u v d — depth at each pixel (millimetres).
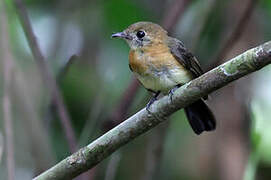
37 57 10234
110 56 12633
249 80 11766
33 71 10719
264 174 10938
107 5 12891
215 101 11719
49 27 12406
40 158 9367
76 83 12211
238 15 12031
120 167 12156
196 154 11930
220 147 11477
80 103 12133
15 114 9430
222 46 11219
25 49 11594
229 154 11328
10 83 8945
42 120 10172
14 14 11766
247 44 12031
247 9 10703
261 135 9492
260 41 12203
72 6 12688
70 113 12094
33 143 9406
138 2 12969
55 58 11953
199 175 11727
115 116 10562
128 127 7383
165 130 11086
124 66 12523
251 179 9305
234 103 11617
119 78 12328
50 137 10367
